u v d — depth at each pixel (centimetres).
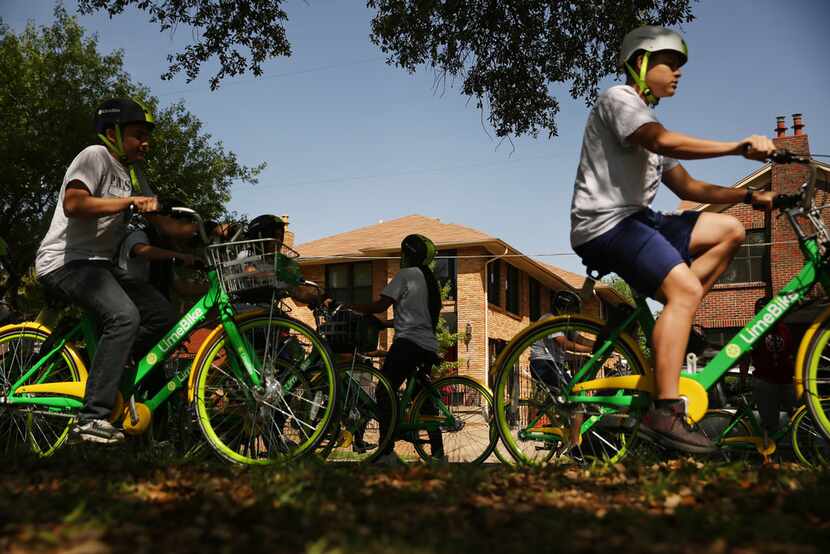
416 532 233
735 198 406
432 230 2669
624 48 404
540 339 427
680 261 375
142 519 246
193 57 1121
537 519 249
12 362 475
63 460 397
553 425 423
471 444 646
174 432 488
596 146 388
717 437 561
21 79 2006
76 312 515
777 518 242
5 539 212
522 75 1092
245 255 429
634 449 409
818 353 384
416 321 617
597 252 387
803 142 2145
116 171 449
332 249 2684
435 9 1072
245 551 208
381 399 595
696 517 246
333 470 367
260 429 427
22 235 1962
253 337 437
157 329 444
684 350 373
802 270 388
